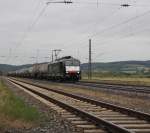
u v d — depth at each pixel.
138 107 31.98
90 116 23.06
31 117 22.34
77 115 26.09
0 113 22.73
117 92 50.69
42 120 22.88
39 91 58.00
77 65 96.50
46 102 37.97
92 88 62.50
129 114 25.97
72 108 28.42
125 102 37.25
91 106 32.81
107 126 19.45
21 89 67.31
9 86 78.31
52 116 25.42
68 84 83.44
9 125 19.45
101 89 58.25
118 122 21.78
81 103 36.19
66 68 95.69
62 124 21.39
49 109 30.66
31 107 28.70
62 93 50.81
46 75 122.25
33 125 20.31
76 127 20.22
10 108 24.77
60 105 33.34
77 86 71.75
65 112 28.25
